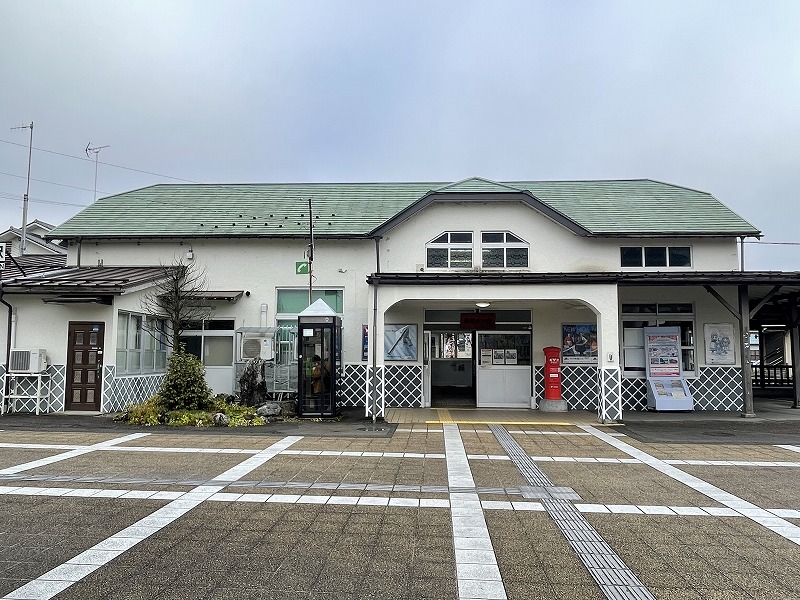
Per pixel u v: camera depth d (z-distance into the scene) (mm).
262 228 16766
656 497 6789
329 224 16984
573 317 16141
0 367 13664
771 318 21438
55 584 4156
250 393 14203
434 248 16328
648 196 18750
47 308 13875
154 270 15930
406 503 6391
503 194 15969
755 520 5895
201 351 16406
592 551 4957
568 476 7875
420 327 16234
